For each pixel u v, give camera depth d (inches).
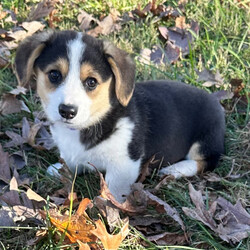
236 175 20.0
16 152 20.5
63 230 15.2
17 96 24.0
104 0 31.0
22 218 16.2
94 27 29.5
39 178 19.7
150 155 19.5
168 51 27.0
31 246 15.6
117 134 17.7
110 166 18.4
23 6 30.5
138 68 25.5
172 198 18.4
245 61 26.7
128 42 28.0
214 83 24.4
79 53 16.6
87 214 17.1
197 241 16.6
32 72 17.9
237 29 28.8
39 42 17.4
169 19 29.8
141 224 16.8
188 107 20.1
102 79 16.9
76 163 19.2
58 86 16.7
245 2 30.8
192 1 31.5
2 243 15.9
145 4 31.0
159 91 19.9
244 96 24.0
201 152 20.6
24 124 21.9
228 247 16.4
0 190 18.6
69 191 18.1
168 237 16.5
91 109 16.9
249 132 21.7
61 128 18.4
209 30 29.0
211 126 20.4
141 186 17.9
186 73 25.2
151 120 19.1
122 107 17.9
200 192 18.1
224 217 17.5
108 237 14.2
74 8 30.5
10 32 27.4
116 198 18.6
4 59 25.6
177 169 20.0
